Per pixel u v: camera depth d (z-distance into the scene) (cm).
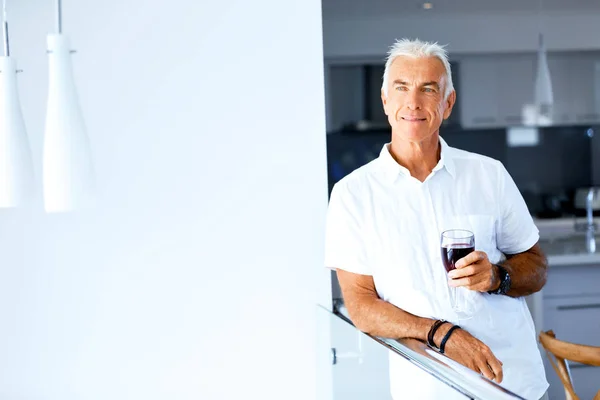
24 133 146
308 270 221
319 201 220
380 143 531
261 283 220
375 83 512
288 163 219
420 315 184
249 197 219
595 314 300
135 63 213
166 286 218
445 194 187
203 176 217
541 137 541
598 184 540
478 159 192
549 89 457
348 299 187
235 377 221
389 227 188
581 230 420
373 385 143
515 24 488
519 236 193
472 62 506
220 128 217
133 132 215
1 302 214
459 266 155
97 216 215
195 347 220
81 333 216
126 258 216
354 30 482
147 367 219
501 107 511
